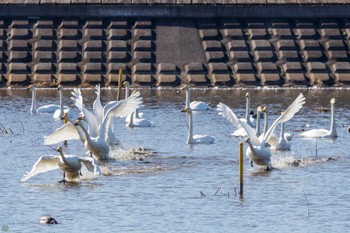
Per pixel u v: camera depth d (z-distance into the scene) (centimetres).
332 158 4347
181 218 3206
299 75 7600
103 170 3941
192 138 4766
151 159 4275
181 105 6488
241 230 3067
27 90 7381
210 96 7000
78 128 4134
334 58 7738
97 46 7712
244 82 7531
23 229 3048
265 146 4400
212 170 4019
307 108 6397
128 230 3048
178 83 7512
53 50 7694
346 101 6744
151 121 5666
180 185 3703
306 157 4391
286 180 3825
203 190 3619
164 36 7831
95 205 3366
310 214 3272
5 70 7581
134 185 3684
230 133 5172
